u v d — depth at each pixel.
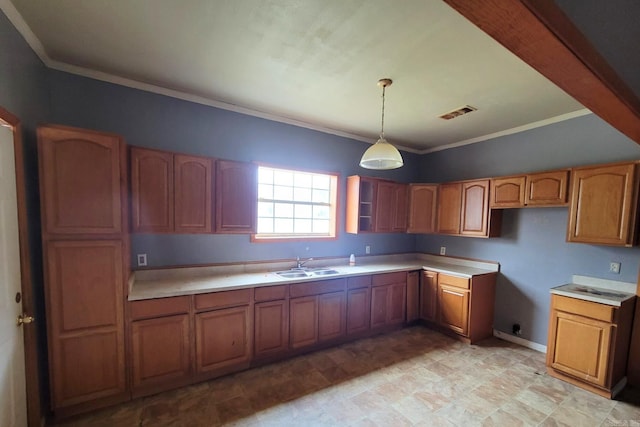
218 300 2.47
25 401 1.73
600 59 1.22
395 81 2.38
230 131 3.02
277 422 2.01
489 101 2.74
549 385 2.53
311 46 1.93
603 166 2.54
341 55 2.02
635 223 2.43
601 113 1.65
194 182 2.58
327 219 3.92
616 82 1.37
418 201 4.19
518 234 3.45
